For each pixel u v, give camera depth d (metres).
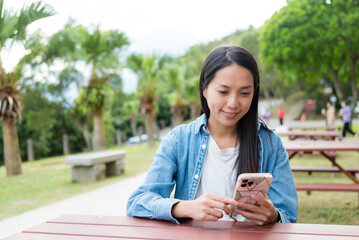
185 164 1.68
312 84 36.38
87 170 7.27
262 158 1.63
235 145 1.68
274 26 17.55
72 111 22.45
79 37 12.50
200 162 1.67
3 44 7.87
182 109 19.34
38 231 1.30
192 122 1.75
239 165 1.63
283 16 17.36
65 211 4.79
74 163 7.21
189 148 1.69
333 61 17.44
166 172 1.60
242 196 1.27
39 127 21.19
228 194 1.67
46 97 20.67
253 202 1.30
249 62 1.44
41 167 10.66
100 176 7.41
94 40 12.49
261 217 1.32
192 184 1.67
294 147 4.94
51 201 5.47
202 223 1.39
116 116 34.62
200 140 1.69
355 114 32.47
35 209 4.96
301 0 17.03
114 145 29.62
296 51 17.09
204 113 1.71
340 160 8.66
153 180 1.57
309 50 17.34
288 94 46.62
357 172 5.71
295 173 7.18
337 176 6.66
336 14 16.64
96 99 13.10
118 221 1.42
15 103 8.96
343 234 1.22
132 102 28.88
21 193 6.25
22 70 9.20
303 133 8.59
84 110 13.58
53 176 8.38
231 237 1.21
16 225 4.18
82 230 1.30
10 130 8.91
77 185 6.88
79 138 25.91
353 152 10.09
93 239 1.21
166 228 1.32
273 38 17.81
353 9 15.99
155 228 1.32
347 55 17.83
